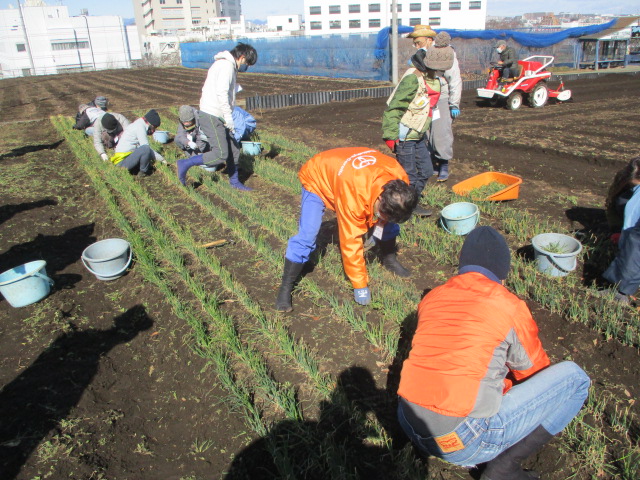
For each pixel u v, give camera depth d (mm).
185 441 2773
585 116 10938
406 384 2186
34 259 4957
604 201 5676
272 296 4055
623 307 3637
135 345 3584
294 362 3277
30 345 3590
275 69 28000
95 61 60375
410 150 5012
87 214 6070
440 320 2174
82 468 2582
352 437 2695
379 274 4164
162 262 4676
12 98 19672
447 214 5023
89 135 10164
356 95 15414
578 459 2512
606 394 2900
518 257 4469
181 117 7133
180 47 38688
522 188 6297
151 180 7223
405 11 59000
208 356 3340
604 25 22766
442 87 5812
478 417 2059
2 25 56219
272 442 2625
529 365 2213
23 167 8172
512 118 11078
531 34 22438
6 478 2527
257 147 8031
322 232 5184
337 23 59969
